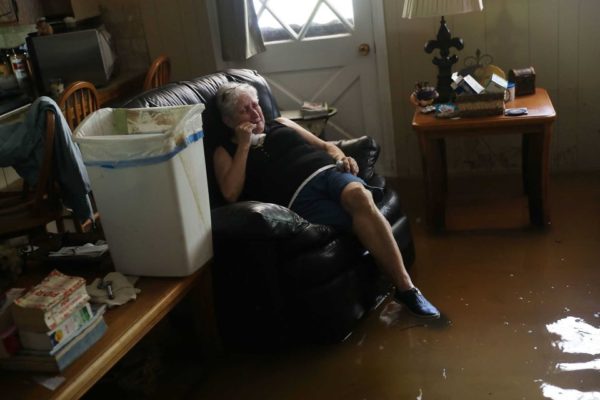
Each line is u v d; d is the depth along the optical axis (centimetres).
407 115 397
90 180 224
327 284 242
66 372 182
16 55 388
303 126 374
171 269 227
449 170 402
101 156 218
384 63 390
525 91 335
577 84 367
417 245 321
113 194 222
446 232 330
